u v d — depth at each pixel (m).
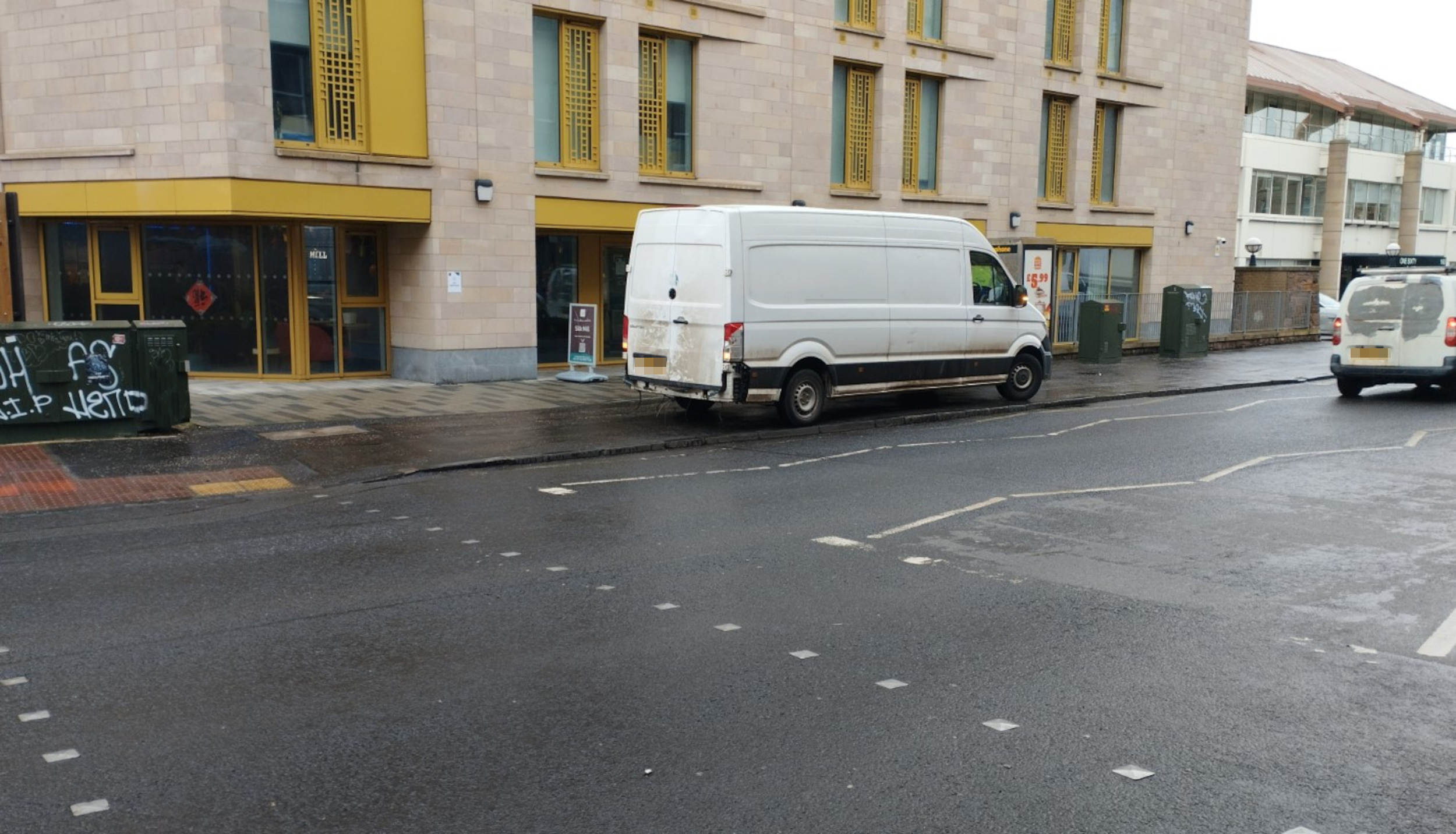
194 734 4.96
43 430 12.30
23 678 5.60
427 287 17.97
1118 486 10.93
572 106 19.47
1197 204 31.91
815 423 14.84
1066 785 4.55
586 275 20.78
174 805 4.31
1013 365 17.33
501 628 6.45
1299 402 18.27
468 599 7.02
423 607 6.83
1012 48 26.14
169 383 12.84
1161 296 29.64
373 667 5.81
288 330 17.77
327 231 17.97
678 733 5.02
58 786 4.45
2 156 16.80
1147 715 5.29
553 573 7.64
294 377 17.83
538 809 4.31
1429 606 7.10
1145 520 9.48
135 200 16.19
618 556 8.10
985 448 13.20
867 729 5.10
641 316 14.96
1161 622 6.73
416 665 5.84
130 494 10.12
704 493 10.45
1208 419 16.00
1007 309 17.00
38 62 16.53
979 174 25.88
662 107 20.64
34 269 17.73
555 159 19.47
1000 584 7.50
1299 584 7.59
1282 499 10.40
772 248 14.14
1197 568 7.96
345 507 9.77
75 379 12.34
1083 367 23.72
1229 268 33.22
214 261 17.58
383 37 17.05
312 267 17.91
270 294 17.67
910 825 4.21
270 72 15.96
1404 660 6.11
